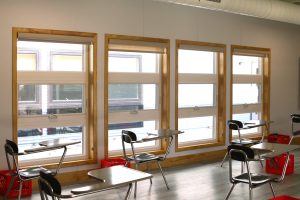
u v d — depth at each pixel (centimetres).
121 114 591
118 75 584
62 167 521
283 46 830
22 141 509
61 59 536
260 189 493
